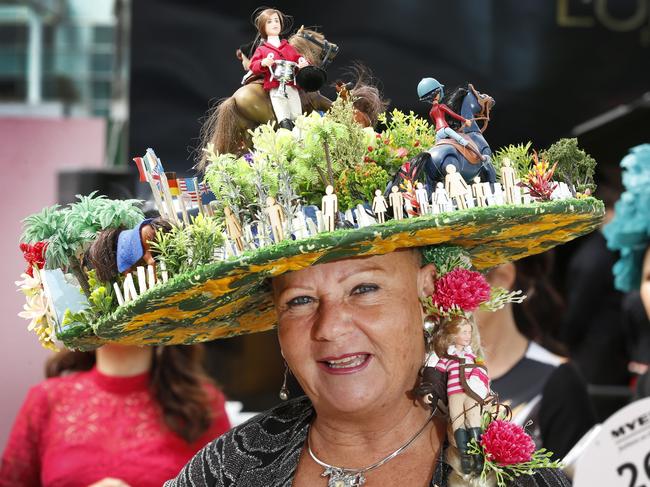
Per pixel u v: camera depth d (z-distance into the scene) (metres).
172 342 2.43
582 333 4.67
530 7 4.57
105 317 2.12
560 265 4.77
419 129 2.28
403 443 2.20
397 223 1.93
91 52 4.83
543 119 4.61
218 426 3.65
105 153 4.59
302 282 2.12
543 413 3.31
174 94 4.53
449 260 2.23
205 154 2.20
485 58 4.56
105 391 3.59
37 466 3.62
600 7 4.59
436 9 4.53
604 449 2.04
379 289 2.13
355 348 2.10
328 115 2.11
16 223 4.50
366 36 4.50
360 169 2.05
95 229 2.17
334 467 2.21
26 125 4.58
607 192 4.64
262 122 2.25
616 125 4.57
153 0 4.52
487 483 2.06
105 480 3.41
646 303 3.45
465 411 2.11
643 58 4.59
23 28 4.81
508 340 3.39
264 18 2.29
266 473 2.29
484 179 2.14
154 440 3.52
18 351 4.41
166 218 2.10
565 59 4.60
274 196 2.01
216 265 1.93
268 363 4.56
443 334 2.17
